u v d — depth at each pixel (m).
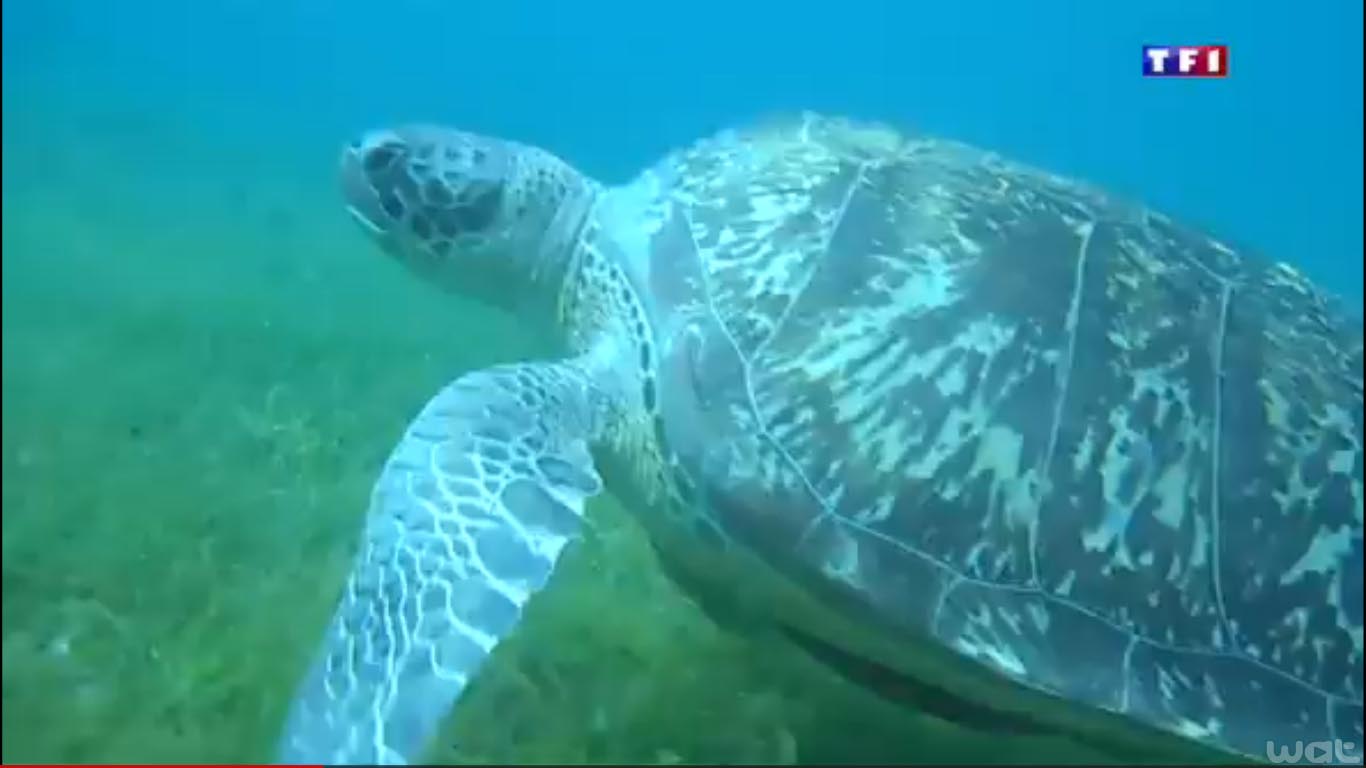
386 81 12.59
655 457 0.84
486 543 0.74
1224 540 0.78
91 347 1.71
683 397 0.82
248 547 1.13
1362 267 8.05
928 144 0.97
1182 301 0.85
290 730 0.69
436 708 0.67
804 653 0.93
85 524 1.13
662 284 0.91
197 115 6.46
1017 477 0.77
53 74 7.45
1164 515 0.78
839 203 0.88
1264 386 0.83
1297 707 0.76
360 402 1.63
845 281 0.84
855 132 0.98
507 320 2.43
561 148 8.48
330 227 3.32
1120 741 0.78
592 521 1.32
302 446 1.41
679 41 15.04
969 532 0.76
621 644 1.03
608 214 1.04
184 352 1.74
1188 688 0.75
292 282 2.45
